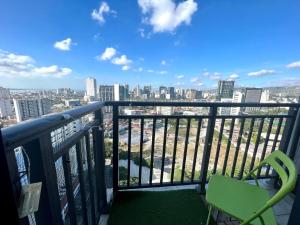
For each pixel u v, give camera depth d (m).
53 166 0.66
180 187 1.89
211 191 1.18
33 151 0.58
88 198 1.21
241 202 1.10
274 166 1.13
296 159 1.80
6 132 0.42
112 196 1.72
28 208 0.47
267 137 1.85
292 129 1.84
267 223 0.93
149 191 1.83
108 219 1.48
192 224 1.45
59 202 0.72
